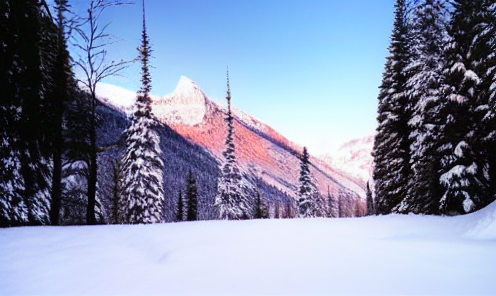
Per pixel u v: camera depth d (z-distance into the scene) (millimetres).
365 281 4336
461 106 18719
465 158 18359
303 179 54844
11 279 5086
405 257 5801
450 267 5008
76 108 19156
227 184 44094
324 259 5723
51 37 18703
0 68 13781
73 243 8125
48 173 16609
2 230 10391
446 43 19484
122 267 5691
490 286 4031
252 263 5535
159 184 29344
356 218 16250
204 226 11961
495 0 16406
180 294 4070
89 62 19266
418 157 22375
